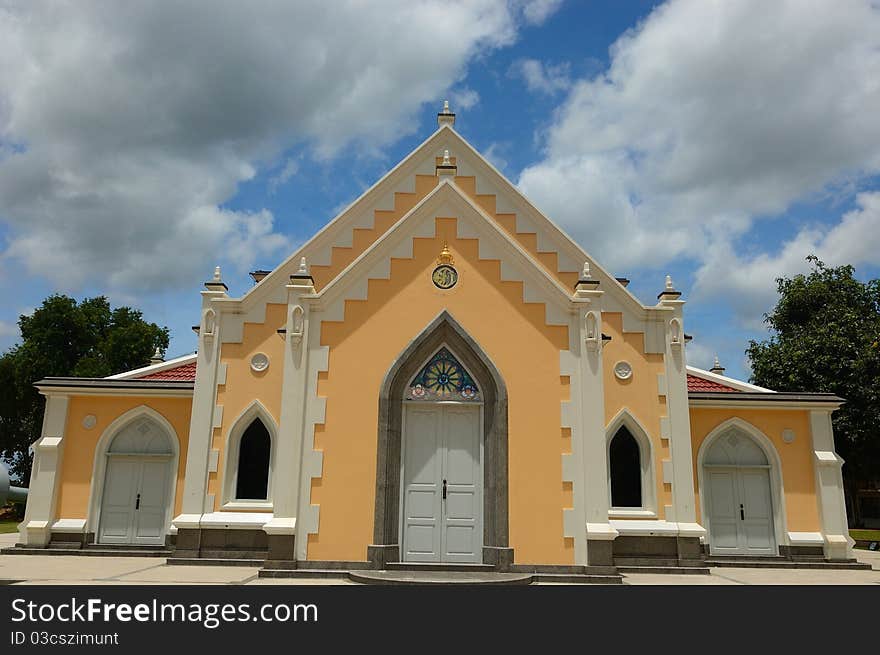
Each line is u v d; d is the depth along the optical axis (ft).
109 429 59.41
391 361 46.34
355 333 46.75
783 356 110.22
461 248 48.21
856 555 72.38
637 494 52.24
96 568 46.47
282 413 45.24
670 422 53.16
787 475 59.62
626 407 53.42
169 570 45.85
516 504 44.06
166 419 59.67
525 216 58.70
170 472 58.90
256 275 60.95
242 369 53.26
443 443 45.88
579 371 46.32
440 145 60.23
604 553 43.27
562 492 44.34
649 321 55.21
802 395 60.64
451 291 47.55
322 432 45.09
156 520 58.18
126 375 64.03
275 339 53.98
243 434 52.70
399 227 48.29
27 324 151.33
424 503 44.93
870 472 108.78
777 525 58.59
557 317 47.16
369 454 44.86
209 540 50.24
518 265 47.85
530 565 43.09
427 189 59.36
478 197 59.26
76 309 154.40
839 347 105.81
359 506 44.04
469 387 46.70
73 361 152.46
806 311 121.70
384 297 47.39
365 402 45.70
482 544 44.29
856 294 118.42
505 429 45.09
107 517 58.23
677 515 51.44
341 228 57.98
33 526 56.59
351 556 43.27
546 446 45.06
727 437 60.85
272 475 51.88
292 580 40.86
